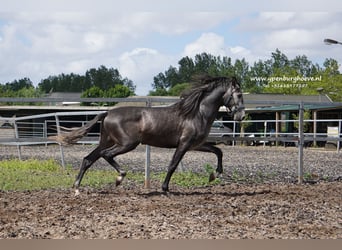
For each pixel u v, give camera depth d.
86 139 11.66
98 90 79.88
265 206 8.92
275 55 105.56
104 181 11.80
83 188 10.79
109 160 10.00
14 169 14.05
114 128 9.76
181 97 10.03
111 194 10.01
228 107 10.21
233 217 7.97
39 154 21.09
